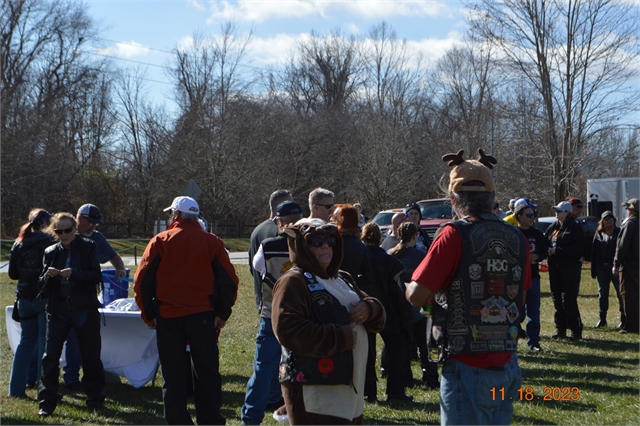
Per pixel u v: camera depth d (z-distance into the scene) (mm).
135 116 44906
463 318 3248
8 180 34438
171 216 5129
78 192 43219
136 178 45219
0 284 16969
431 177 42438
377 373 7617
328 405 3203
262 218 44375
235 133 41094
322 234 3314
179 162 41188
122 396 6551
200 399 4930
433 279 3258
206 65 41844
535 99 28266
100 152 44438
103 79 43875
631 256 10055
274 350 4977
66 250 5754
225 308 4973
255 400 4941
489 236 3289
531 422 5426
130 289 13977
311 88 59469
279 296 3250
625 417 5543
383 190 41000
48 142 37906
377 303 3422
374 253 5883
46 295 5688
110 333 6652
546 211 30844
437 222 17062
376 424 5445
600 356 8422
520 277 3330
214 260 4984
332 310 3260
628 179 20562
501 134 30500
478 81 44469
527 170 29797
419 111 49312
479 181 3422
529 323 8820
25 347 6297
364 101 53250
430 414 5715
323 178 46312
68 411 5855
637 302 10117
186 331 4859
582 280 17906
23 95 38281
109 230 42938
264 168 42688
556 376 7246
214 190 39969
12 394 6305
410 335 5957
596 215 20656
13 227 35594
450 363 3322
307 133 46875
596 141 27875
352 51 59125
